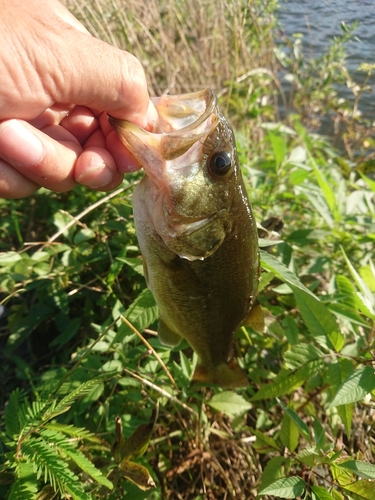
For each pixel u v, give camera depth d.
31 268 0.29
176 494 0.25
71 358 0.29
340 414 0.21
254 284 0.22
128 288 0.31
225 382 0.24
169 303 0.21
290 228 0.37
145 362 0.26
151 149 0.17
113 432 0.23
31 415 0.17
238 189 0.19
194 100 0.19
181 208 0.18
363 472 0.18
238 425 0.26
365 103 0.64
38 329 0.33
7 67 0.15
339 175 0.45
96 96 0.17
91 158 0.18
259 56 0.60
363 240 0.32
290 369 0.22
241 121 0.52
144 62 0.51
